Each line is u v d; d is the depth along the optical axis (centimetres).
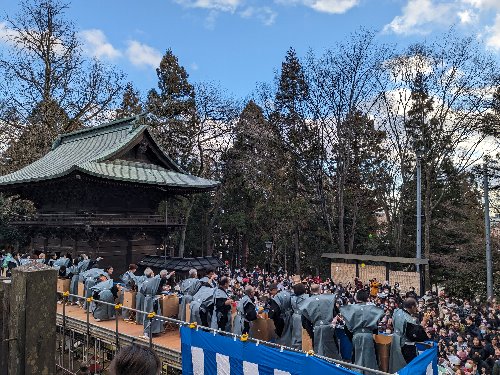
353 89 3950
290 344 989
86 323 1331
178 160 4728
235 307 1192
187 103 4681
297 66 4328
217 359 840
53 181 2439
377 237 4631
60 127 3866
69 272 1717
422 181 4122
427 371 709
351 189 4384
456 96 4019
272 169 4534
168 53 4909
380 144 4434
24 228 2891
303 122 4206
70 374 1268
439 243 4153
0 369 530
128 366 250
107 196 2516
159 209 4675
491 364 1373
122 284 1602
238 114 4762
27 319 518
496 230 3906
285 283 2531
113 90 4156
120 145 2589
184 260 2556
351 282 3170
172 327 1297
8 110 3759
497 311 2061
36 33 3906
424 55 3769
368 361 814
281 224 4459
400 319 817
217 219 5200
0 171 3703
